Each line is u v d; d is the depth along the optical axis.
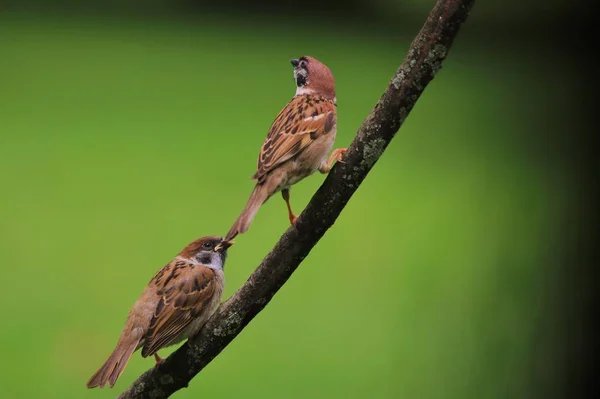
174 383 4.37
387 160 21.38
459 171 20.11
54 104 26.11
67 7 41.56
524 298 6.74
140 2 42.88
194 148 21.77
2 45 33.69
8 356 10.90
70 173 19.50
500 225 10.44
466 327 8.55
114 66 31.42
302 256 4.02
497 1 39.62
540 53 33.91
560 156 19.67
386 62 32.41
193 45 35.34
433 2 43.56
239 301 4.16
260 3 42.06
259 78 30.28
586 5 29.50
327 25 39.75
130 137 22.75
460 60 33.50
